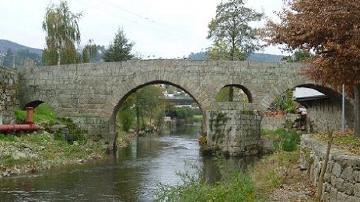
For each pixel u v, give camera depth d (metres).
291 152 22.89
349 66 15.89
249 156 33.81
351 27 15.21
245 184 13.13
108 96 38.94
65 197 17.75
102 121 37.53
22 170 23.38
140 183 21.09
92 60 57.44
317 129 50.12
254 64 38.94
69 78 39.78
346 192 10.55
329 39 15.90
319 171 13.44
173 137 61.59
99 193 18.69
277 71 39.06
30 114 31.81
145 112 77.25
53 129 33.22
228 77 38.66
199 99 38.41
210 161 29.62
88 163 28.25
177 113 127.62
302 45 17.25
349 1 14.83
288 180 16.11
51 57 51.19
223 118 34.84
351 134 18.34
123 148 41.31
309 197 13.25
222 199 12.27
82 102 39.47
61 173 23.59
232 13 52.69
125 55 66.69
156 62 38.72
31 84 40.38
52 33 51.38
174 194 12.77
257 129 36.06
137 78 38.78
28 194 18.06
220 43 53.88
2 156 23.73
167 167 26.94
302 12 16.94
